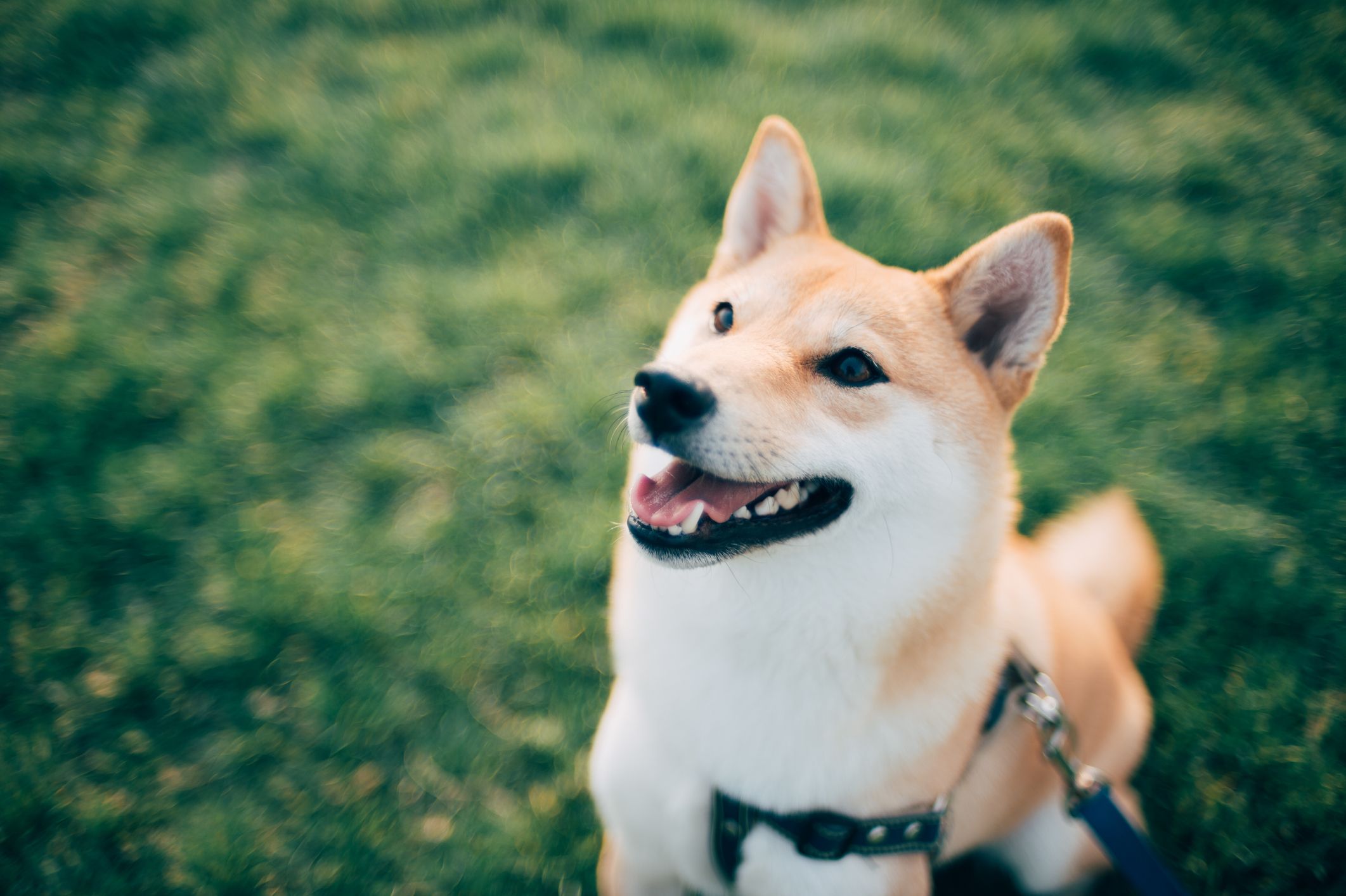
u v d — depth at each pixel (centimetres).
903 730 48
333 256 84
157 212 86
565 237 86
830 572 47
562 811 59
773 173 54
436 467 71
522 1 118
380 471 70
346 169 92
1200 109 107
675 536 47
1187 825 59
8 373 73
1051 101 107
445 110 100
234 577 65
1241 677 64
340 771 60
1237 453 72
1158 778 61
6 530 66
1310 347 79
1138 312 82
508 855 58
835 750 48
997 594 51
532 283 81
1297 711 63
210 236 85
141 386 73
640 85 104
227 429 71
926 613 47
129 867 57
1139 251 87
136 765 60
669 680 49
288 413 73
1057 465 72
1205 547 68
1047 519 71
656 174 92
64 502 67
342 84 105
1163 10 123
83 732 60
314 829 58
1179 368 77
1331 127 104
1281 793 60
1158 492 71
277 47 110
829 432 47
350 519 69
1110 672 56
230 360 75
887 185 90
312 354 76
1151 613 61
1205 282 85
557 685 63
